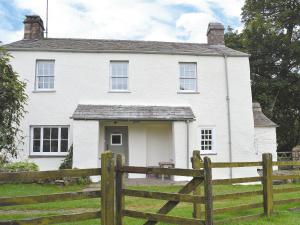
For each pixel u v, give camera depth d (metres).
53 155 18.03
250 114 19.61
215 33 22.17
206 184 5.94
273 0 31.38
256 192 8.22
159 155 18.80
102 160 5.95
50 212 9.27
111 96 18.83
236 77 19.80
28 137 17.95
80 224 7.68
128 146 18.36
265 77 31.20
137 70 19.16
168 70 19.36
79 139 16.58
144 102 18.98
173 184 15.21
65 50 18.70
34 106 18.27
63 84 18.59
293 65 30.50
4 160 14.88
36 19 21.09
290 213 8.72
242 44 31.06
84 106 17.94
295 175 9.39
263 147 21.36
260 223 7.58
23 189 12.98
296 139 33.84
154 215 6.26
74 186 14.58
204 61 19.73
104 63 18.98
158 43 21.55
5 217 8.51
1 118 10.20
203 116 19.28
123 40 21.72
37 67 18.70
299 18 30.17
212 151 19.09
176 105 19.12
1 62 9.98
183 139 17.34
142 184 15.20
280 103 32.69
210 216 5.87
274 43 29.69
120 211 6.46
